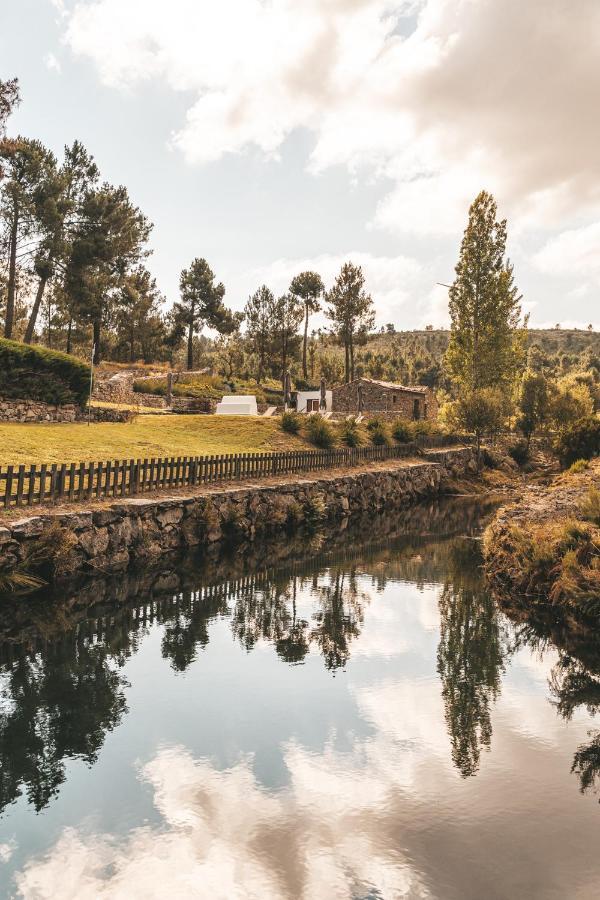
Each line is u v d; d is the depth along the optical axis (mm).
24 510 13297
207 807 5527
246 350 88125
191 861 4793
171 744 6684
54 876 4613
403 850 4930
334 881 4555
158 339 74188
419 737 6938
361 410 52250
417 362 155375
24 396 26297
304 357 91312
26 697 7797
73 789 5801
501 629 11086
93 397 39781
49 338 61875
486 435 49062
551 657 9648
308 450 31172
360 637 10531
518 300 50312
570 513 16516
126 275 55562
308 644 10094
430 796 5738
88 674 8586
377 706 7750
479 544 20250
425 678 8711
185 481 19328
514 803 5625
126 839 5070
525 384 54656
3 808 5496
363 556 17875
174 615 11453
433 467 36969
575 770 6250
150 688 8172
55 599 11938
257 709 7594
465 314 49969
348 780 6008
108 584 13227
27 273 43469
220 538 18469
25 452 18766
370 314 79125
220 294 77375
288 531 21438
